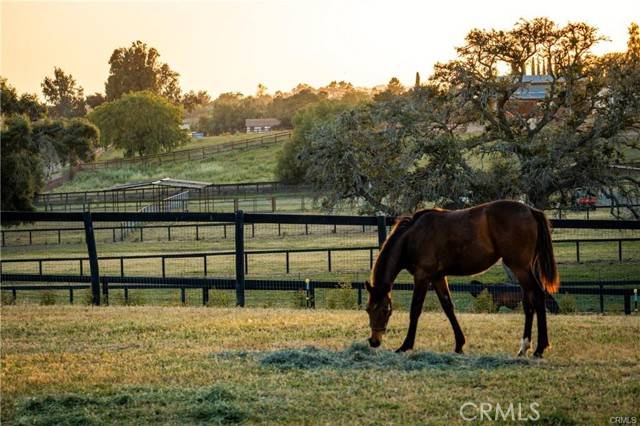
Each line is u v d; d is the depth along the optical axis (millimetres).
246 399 9258
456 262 11227
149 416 8758
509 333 12961
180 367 10859
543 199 34594
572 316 15625
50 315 16172
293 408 8898
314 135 36531
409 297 23531
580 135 34094
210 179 99500
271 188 75875
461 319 14797
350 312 16281
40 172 63750
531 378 9859
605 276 28484
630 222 17906
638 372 10070
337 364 10758
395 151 35188
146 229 52719
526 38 35312
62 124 71250
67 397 9305
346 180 35750
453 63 35812
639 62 34625
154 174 105125
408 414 8688
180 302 21984
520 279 11031
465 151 35438
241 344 12438
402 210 33875
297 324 14039
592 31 34750
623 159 35000
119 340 13117
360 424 8383
